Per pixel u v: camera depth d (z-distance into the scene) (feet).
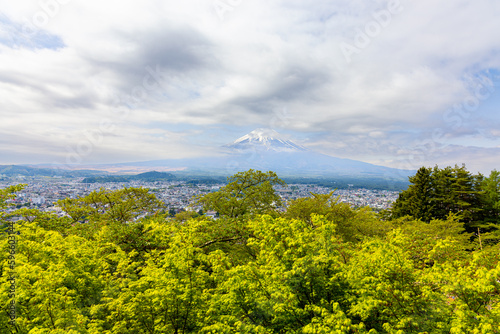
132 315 15.25
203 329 13.73
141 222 32.32
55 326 12.76
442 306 13.20
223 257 17.89
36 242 19.19
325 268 15.42
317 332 11.89
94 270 19.44
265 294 14.73
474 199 88.02
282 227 17.37
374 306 13.69
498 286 12.00
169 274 16.15
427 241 21.57
